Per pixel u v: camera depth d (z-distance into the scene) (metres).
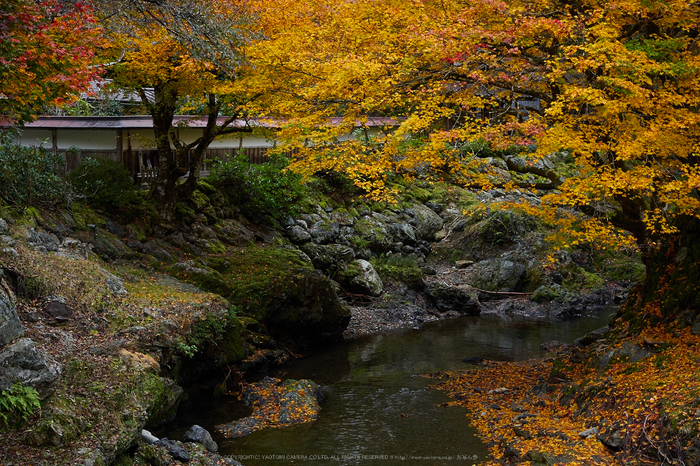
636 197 10.65
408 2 11.13
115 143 20.34
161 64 14.57
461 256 26.19
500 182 11.49
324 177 25.92
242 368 13.89
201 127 22.58
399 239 25.64
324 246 22.28
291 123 11.99
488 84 10.93
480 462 9.00
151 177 20.70
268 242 21.08
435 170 11.89
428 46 10.13
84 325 9.77
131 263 15.26
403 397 12.42
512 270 24.23
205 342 12.24
